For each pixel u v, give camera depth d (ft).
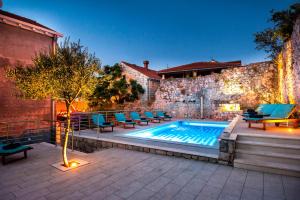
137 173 14.82
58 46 16.08
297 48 26.27
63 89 15.48
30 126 31.27
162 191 11.80
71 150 22.41
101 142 25.71
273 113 26.35
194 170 15.40
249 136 18.81
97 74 17.70
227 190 11.87
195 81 59.77
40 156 19.92
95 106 60.08
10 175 14.57
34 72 14.88
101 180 13.51
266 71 49.11
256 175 14.25
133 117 43.91
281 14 34.17
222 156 16.74
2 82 28.35
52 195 11.30
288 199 10.65
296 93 27.58
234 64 68.95
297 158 14.90
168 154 19.65
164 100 65.00
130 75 72.33
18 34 30.27
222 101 54.85
